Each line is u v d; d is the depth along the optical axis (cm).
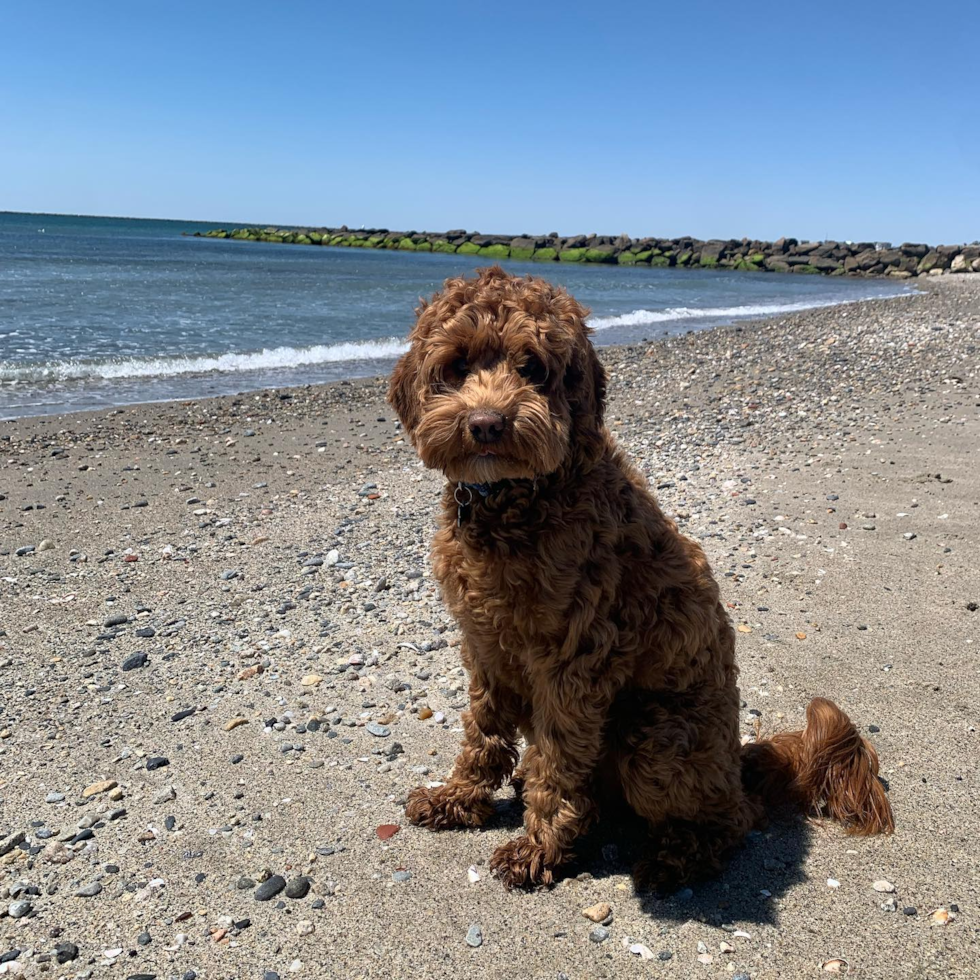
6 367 409
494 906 83
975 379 346
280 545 188
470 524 83
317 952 78
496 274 92
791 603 149
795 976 74
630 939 79
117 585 166
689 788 85
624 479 89
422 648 138
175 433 298
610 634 82
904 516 190
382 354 505
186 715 119
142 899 84
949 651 131
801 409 317
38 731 115
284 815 97
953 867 87
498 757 96
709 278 1731
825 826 94
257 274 1276
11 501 219
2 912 82
